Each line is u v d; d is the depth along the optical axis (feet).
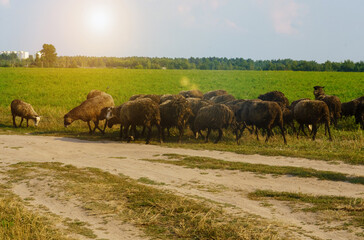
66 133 74.28
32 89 177.47
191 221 26.94
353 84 188.96
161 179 38.65
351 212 27.61
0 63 548.31
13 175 40.68
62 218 28.73
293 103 70.28
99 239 24.91
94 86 192.13
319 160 45.19
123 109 63.16
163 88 183.83
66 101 136.87
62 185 36.40
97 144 61.00
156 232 25.91
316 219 26.91
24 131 78.13
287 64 571.28
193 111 67.26
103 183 36.91
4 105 127.44
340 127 73.67
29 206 31.55
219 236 24.56
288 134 66.69
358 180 35.96
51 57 524.93
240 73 286.87
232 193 33.88
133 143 62.23
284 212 28.76
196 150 53.88
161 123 63.62
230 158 47.70
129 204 31.04
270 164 43.96
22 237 25.00
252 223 26.27
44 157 50.21
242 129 62.49
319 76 248.11
